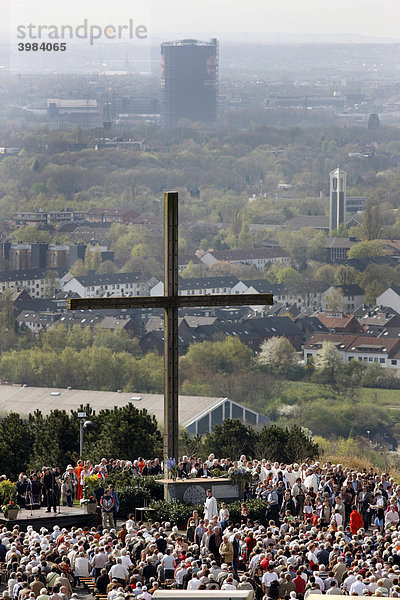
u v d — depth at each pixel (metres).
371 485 111.19
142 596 66.81
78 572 80.56
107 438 157.00
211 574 73.25
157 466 117.06
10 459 163.62
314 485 108.81
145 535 86.62
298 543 82.94
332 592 71.75
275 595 73.44
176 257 107.88
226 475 109.31
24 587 71.06
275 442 182.00
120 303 104.81
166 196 107.88
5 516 100.75
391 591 69.19
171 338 109.06
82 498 108.81
